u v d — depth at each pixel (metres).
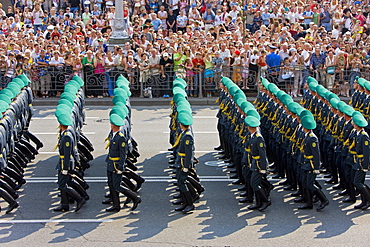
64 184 14.34
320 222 13.66
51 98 27.91
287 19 32.88
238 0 33.53
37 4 33.38
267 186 15.01
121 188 14.28
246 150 14.64
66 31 30.55
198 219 13.90
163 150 19.89
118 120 14.25
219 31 31.03
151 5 34.75
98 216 14.17
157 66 27.66
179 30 32.88
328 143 17.05
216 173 17.58
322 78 27.19
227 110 18.55
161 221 13.80
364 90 19.95
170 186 16.39
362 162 14.30
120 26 28.50
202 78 27.86
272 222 13.68
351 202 15.09
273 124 17.38
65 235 12.98
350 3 35.50
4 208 14.77
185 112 14.84
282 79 27.30
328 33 31.80
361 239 12.62
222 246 12.29
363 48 27.78
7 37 30.45
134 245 12.39
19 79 19.28
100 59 27.59
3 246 12.41
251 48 27.86
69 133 14.44
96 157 19.25
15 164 16.59
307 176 14.35
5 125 15.45
